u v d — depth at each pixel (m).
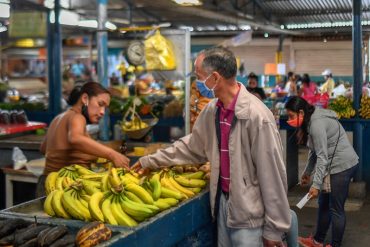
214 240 3.10
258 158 2.56
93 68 14.87
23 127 5.40
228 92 2.65
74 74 15.10
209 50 2.65
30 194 5.02
